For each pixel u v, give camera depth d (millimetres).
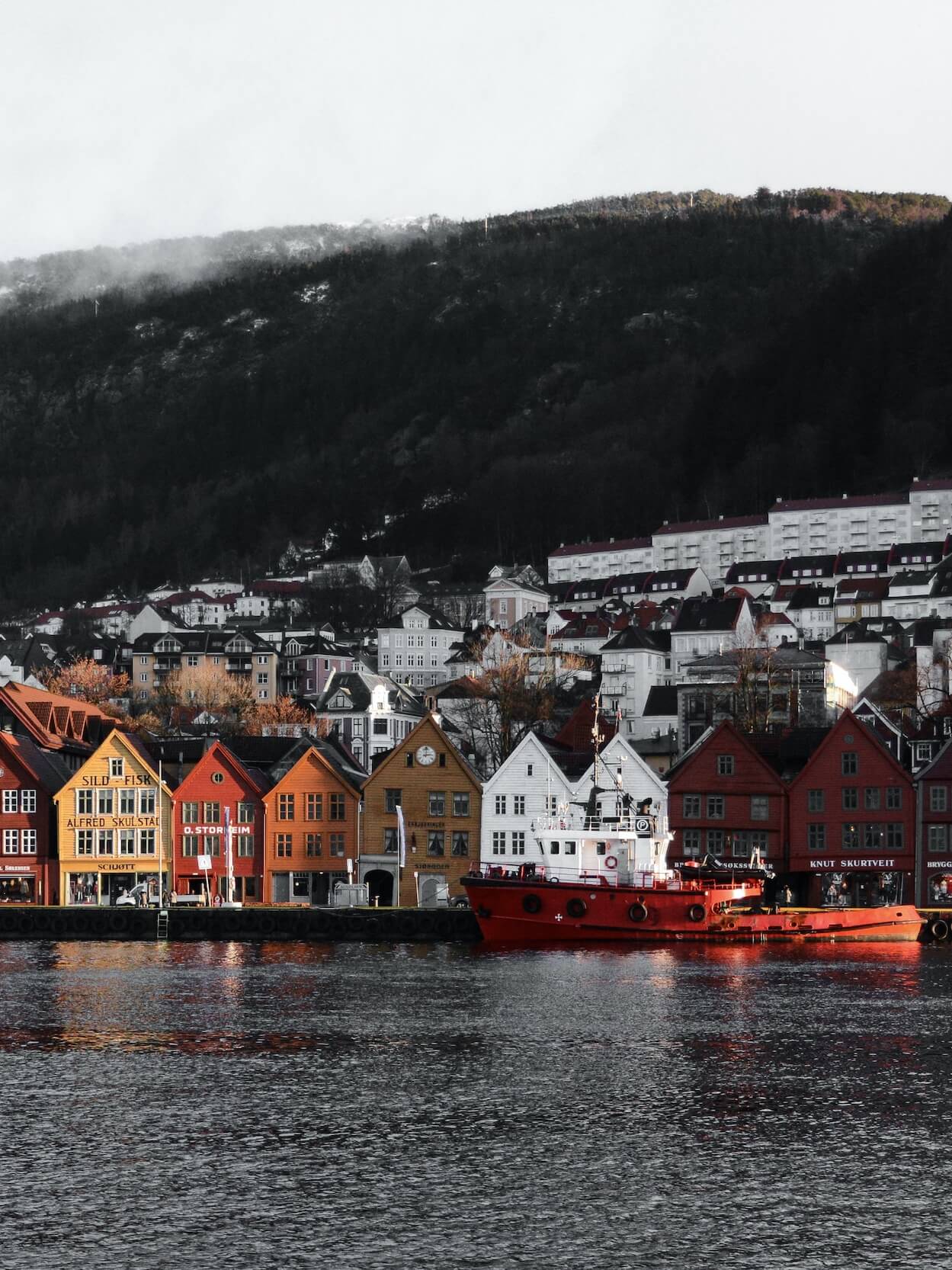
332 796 132375
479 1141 54719
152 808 134375
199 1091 62312
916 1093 61969
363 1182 49969
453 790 130500
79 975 95000
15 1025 76875
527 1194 48750
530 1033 74438
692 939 110250
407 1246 44312
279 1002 83625
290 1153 53250
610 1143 54531
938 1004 82875
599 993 86750
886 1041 72312
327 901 132375
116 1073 65625
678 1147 53969
